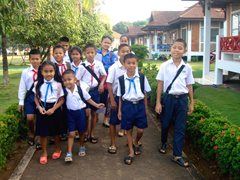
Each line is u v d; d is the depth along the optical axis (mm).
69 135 4859
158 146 5504
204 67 14844
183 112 4730
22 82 5305
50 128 4770
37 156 5043
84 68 5695
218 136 4141
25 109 5312
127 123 4809
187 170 4500
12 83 14344
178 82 4691
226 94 10578
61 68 5574
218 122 4859
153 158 4957
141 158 4957
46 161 4785
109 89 5211
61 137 5785
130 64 4742
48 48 14797
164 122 4918
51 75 4750
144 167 4617
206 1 14477
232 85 12609
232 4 15547
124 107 4820
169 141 5754
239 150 3598
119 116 4934
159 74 4859
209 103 9102
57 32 13906
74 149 5363
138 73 4840
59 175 4359
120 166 4656
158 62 28391
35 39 13898
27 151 5250
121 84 4820
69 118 4871
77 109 4875
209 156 4457
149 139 5891
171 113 4789
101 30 26328
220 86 12414
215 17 27219
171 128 6414
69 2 14898
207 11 14547
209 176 4316
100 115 7715
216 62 12883
